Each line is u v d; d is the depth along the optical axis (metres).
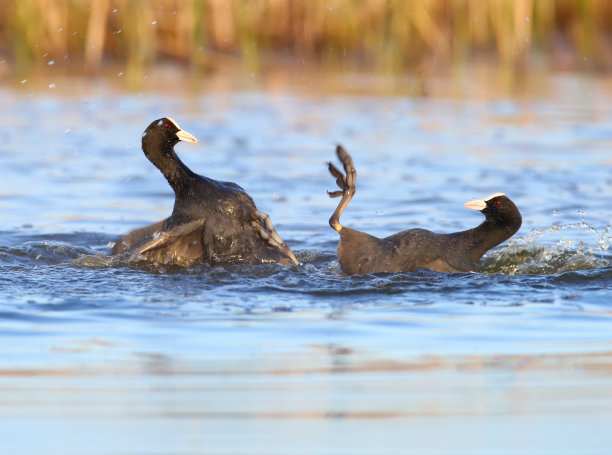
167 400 13.09
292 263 22.41
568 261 22.30
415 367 14.52
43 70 58.19
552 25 65.31
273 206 30.16
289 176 34.41
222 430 12.09
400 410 12.82
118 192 32.56
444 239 21.41
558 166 35.84
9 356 14.94
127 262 21.81
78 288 19.34
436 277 20.38
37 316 17.20
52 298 18.45
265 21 62.53
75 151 38.91
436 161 36.94
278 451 11.45
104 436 11.91
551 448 11.59
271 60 62.69
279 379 13.96
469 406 12.91
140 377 14.02
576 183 33.00
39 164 36.47
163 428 12.13
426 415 12.64
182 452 11.40
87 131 42.59
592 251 23.59
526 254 22.75
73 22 58.75
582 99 52.41
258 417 12.55
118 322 16.89
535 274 21.53
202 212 22.50
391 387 13.67
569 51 65.75
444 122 45.94
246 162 36.66
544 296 18.88
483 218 28.48
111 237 26.44
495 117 47.25
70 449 11.50
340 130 43.69
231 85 57.25
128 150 39.41
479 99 52.62
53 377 14.02
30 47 57.84
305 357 14.96
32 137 41.38
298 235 26.50
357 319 17.23
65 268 21.31
